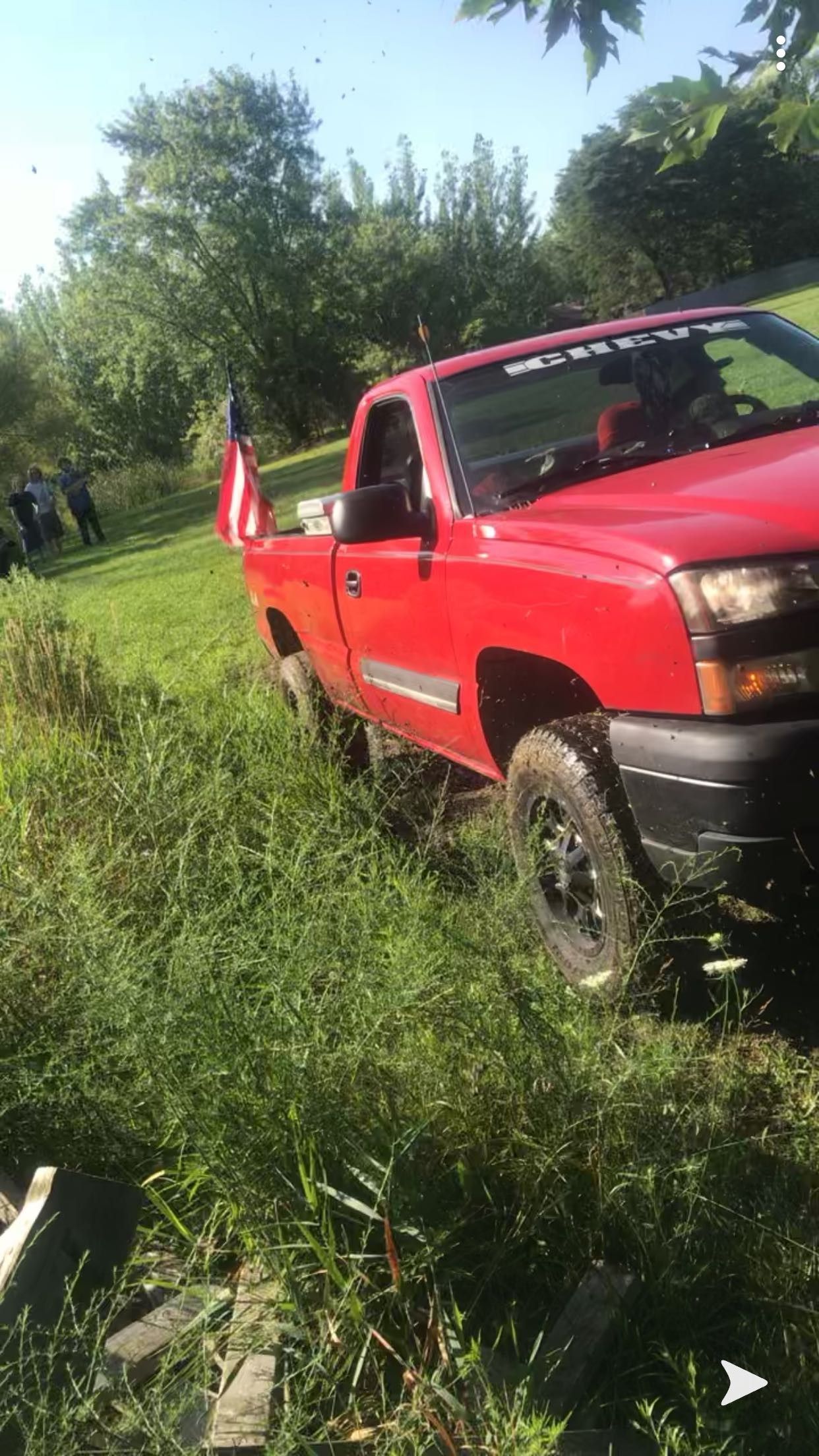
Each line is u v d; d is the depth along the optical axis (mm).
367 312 62125
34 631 6926
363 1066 2596
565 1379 2061
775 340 4797
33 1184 2393
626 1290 2189
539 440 4332
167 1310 2279
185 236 57781
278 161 58594
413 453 4738
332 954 2896
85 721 6273
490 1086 2615
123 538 27203
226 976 2820
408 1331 2139
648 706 3105
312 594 5621
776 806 2828
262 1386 2051
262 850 4215
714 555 2961
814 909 3633
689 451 4082
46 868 4090
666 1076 2736
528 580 3521
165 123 57812
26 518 26000
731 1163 2459
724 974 3127
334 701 5961
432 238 68688
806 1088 2910
